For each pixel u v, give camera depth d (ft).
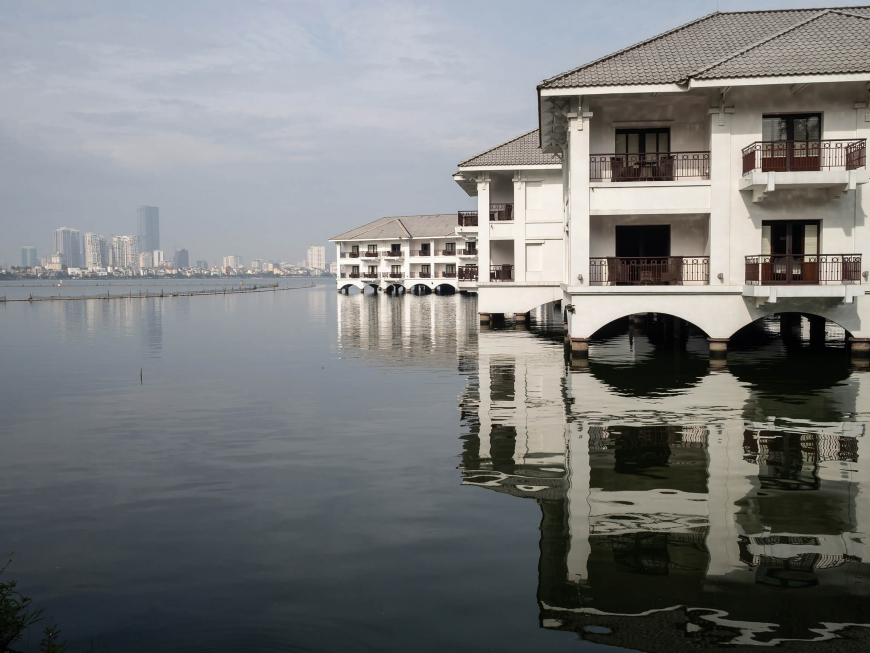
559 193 108.37
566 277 82.64
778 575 19.38
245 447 34.30
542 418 40.11
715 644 16.02
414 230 288.10
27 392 51.24
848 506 24.80
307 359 70.28
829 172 57.16
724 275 62.59
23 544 22.22
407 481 28.22
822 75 56.65
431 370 60.90
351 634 16.58
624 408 42.75
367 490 27.14
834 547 21.21
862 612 17.37
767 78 57.36
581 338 64.08
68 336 98.78
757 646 15.94
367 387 52.13
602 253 70.08
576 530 22.71
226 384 54.34
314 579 19.43
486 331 100.48
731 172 62.18
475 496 26.22
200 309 171.73
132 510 25.27
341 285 294.66
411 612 17.57
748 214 62.23
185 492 27.27
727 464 30.27
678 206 63.57
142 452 33.55
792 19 72.33
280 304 196.75
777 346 75.56
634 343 80.53
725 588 18.67
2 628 16.01
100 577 19.76
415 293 285.02
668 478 28.32
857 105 60.49
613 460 31.07
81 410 44.27
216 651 15.93
